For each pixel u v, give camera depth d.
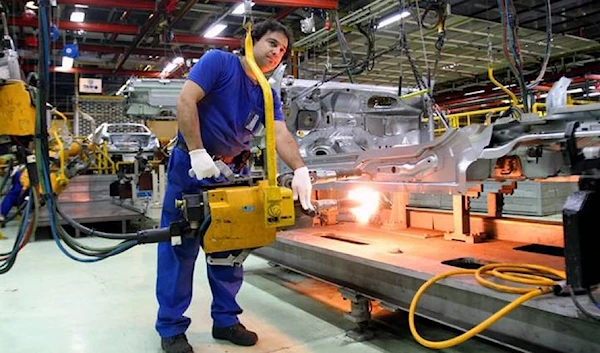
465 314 2.15
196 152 2.10
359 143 5.30
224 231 1.87
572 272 1.61
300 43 9.45
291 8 8.97
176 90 6.99
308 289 3.71
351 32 9.05
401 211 3.80
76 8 10.28
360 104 5.61
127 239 1.94
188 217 1.90
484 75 14.91
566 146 1.77
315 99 5.34
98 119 15.81
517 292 1.85
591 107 1.95
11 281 4.11
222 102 2.42
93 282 4.06
